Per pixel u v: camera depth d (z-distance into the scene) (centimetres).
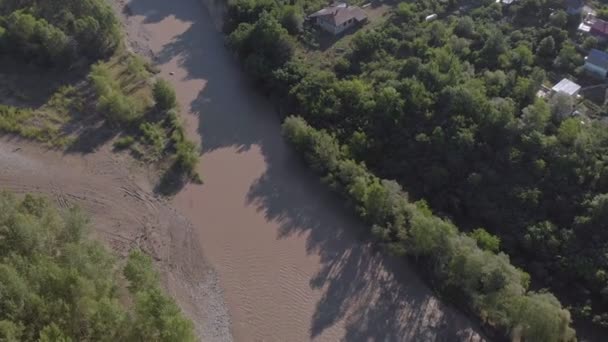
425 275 10381
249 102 14775
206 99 14900
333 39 15738
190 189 12425
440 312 9856
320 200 12044
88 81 15100
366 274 10556
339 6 16288
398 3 16988
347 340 9569
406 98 12656
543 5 15388
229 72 15825
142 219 11694
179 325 8044
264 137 13725
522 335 9094
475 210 11044
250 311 10088
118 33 16238
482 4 16338
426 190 11481
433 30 14975
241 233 11462
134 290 8956
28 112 13950
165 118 14050
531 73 13438
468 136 11569
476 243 9994
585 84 13425
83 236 9775
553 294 9644
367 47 14675
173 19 18088
